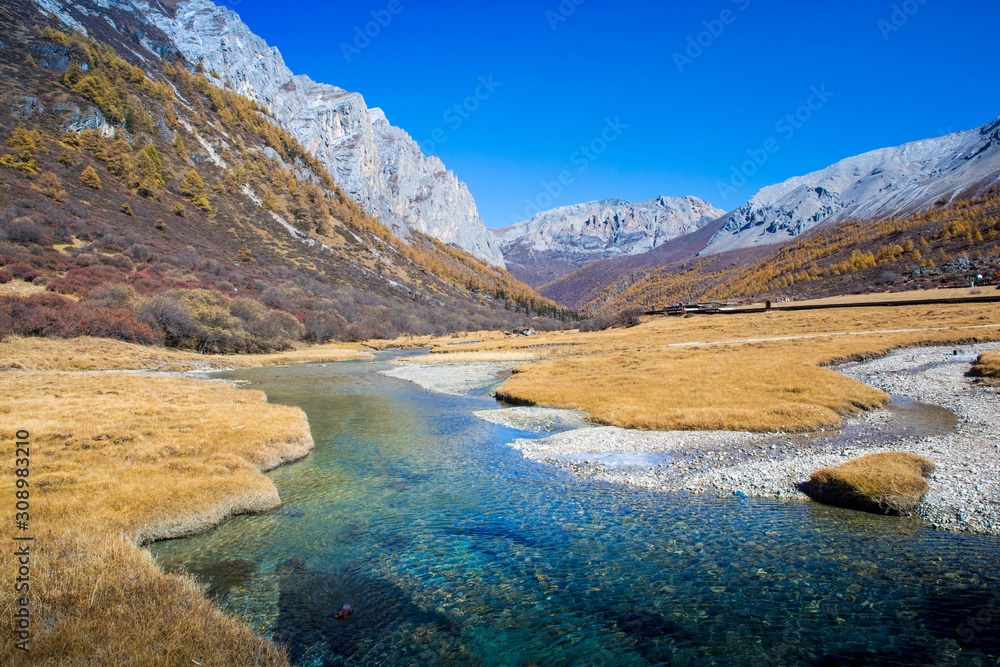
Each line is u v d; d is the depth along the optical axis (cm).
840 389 2805
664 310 11700
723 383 3147
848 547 1133
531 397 3203
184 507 1327
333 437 2367
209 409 2619
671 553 1140
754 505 1413
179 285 7806
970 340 4500
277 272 12044
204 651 742
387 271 18900
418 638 852
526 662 780
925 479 1474
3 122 11031
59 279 6281
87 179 10594
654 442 2120
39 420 2106
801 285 17450
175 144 16012
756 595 955
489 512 1417
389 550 1193
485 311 19225
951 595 922
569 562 1115
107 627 770
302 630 873
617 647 815
